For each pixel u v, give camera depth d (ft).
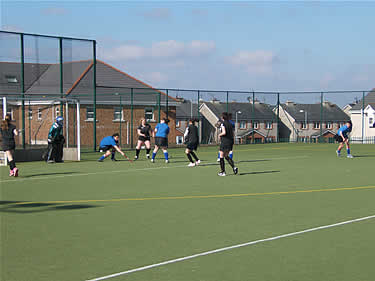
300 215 27.63
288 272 17.17
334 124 231.91
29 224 25.11
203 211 28.86
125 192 36.81
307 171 52.85
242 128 177.88
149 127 71.26
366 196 34.91
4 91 80.18
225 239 21.93
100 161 66.18
